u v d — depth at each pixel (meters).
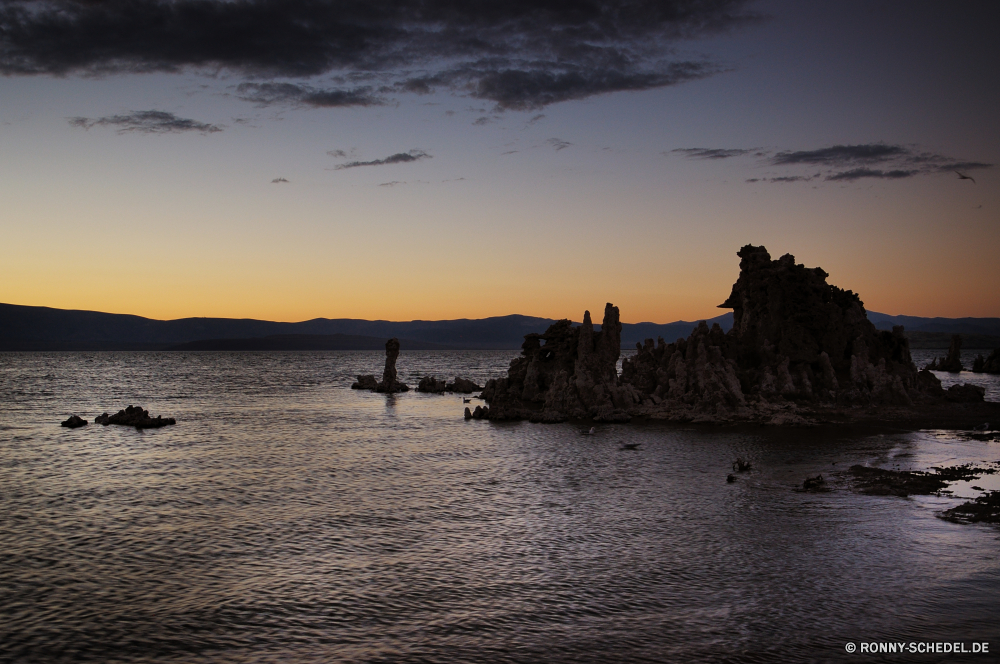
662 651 30.05
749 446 80.12
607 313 122.44
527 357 149.12
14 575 39.34
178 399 159.00
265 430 100.94
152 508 53.88
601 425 102.12
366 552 43.06
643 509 52.34
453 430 100.12
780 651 29.92
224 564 41.03
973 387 118.06
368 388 197.12
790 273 121.94
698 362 114.38
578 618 33.41
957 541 43.56
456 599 35.69
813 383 114.56
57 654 30.12
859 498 54.72
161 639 31.53
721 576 38.38
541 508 53.12
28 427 103.62
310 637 31.67
